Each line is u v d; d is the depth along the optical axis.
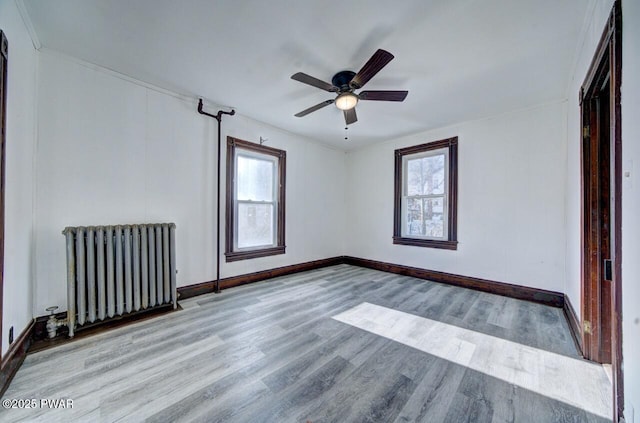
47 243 2.21
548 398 1.51
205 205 3.30
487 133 3.56
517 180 3.31
